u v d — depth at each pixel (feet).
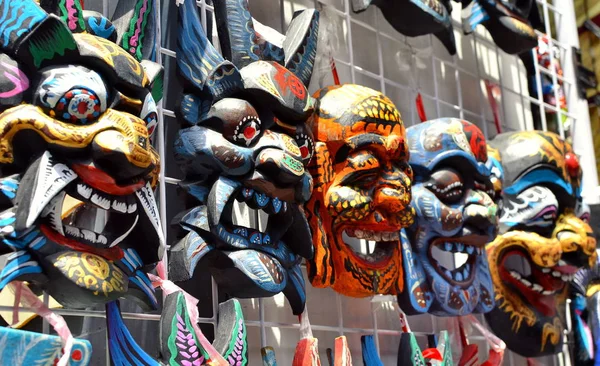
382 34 6.66
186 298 4.17
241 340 4.21
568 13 8.52
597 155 8.68
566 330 7.36
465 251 5.64
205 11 5.26
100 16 3.90
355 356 6.05
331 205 4.86
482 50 7.74
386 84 6.81
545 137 6.42
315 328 5.61
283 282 4.45
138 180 3.78
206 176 4.39
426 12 6.10
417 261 5.44
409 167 5.15
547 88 8.11
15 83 3.58
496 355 5.88
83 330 4.90
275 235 4.52
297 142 4.53
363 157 4.90
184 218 4.33
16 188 3.57
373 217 4.98
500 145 6.49
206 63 4.47
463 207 5.55
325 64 5.87
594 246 6.32
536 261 6.17
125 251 3.92
